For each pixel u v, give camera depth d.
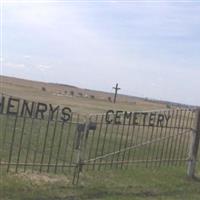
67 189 10.44
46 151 14.95
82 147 11.10
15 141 16.02
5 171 11.05
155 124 13.01
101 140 18.33
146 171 13.21
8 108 10.10
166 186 11.91
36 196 9.63
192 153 13.30
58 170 12.01
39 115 10.73
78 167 11.05
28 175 11.02
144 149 15.67
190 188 12.09
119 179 11.93
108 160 14.32
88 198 10.05
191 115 13.32
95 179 11.56
